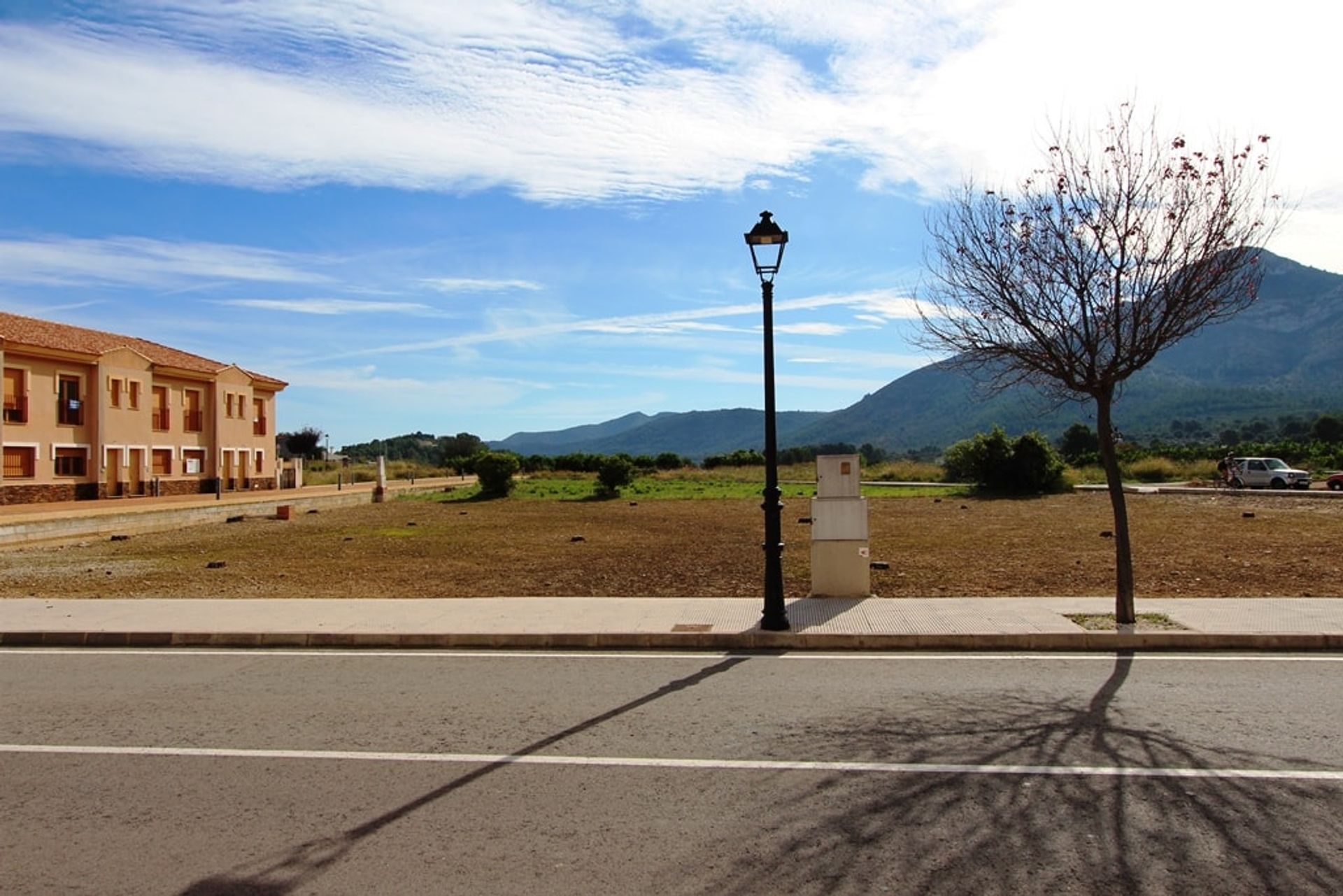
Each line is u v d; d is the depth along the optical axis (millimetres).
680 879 4574
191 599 13781
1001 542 22000
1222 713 7504
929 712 7660
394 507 40000
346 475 69438
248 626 11469
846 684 8734
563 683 8875
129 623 11750
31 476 35750
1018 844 4953
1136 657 9836
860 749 6645
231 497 42094
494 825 5289
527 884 4535
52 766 6430
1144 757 6383
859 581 13266
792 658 10008
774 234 11281
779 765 6320
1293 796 5617
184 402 45875
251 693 8570
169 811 5547
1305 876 4559
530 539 24594
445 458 96062
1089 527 25750
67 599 14031
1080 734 6953
